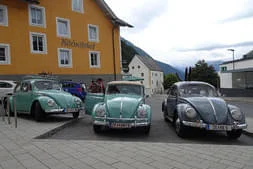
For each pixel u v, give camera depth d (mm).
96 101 7844
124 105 6688
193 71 65125
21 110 9195
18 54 19734
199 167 3945
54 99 8258
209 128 6035
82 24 25125
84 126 8094
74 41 24234
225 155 4602
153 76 69688
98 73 26484
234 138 6547
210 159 4348
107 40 27781
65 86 18969
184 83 8266
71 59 23875
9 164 3943
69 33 23812
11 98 9672
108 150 4758
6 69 18906
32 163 3994
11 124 7609
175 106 7527
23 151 4613
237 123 6125
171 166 3959
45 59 21641
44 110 8000
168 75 84938
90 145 5098
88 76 25359
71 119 9023
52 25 22359
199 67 65188
